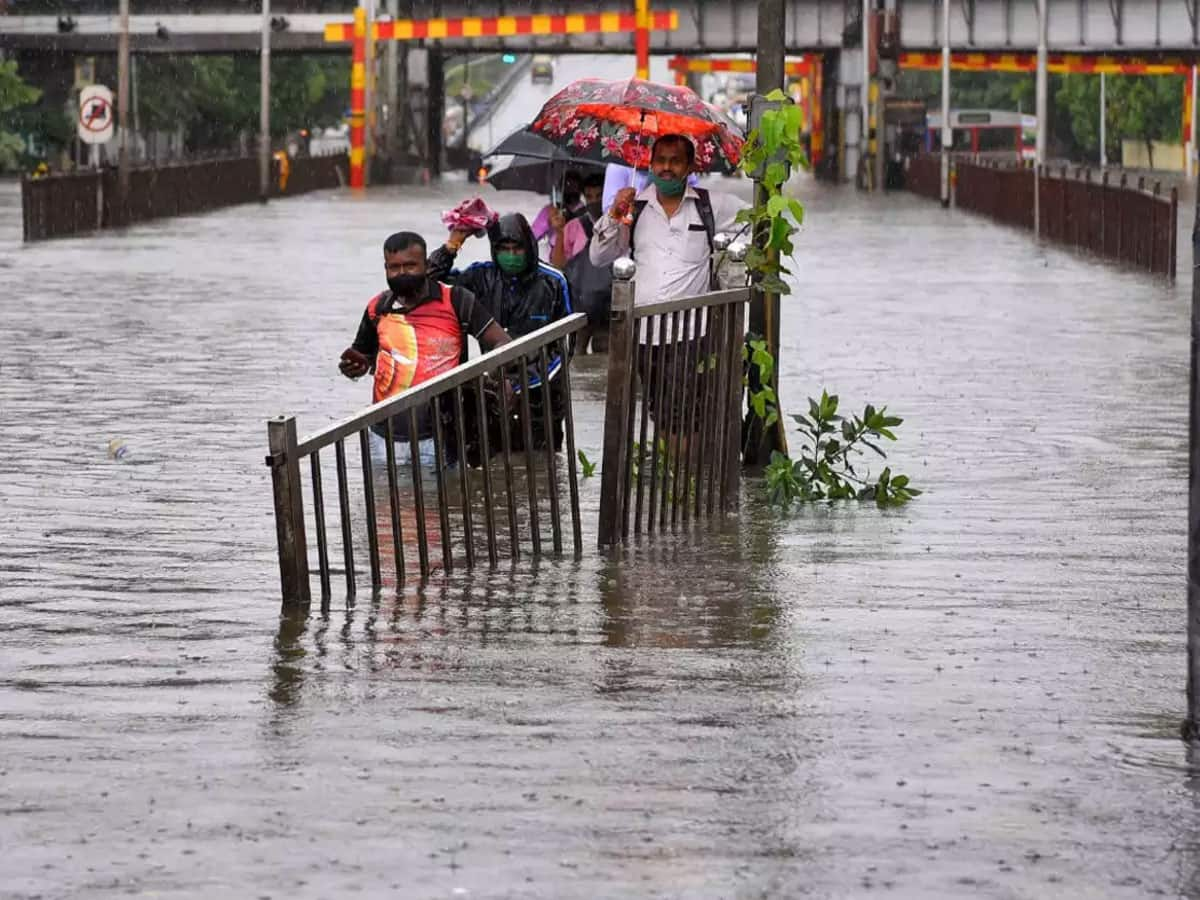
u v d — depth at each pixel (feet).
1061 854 45.14
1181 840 46.06
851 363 149.59
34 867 44.14
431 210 463.42
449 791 49.06
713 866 44.21
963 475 99.09
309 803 48.19
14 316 183.32
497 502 90.43
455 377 74.49
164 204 413.80
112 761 51.47
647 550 79.82
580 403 128.47
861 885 43.24
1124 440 111.04
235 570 75.66
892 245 329.11
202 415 118.93
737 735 53.78
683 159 91.25
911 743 53.21
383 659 61.87
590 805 48.06
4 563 76.79
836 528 84.69
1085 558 78.07
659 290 91.50
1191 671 53.98
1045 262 282.15
